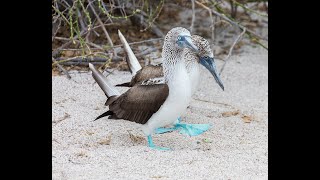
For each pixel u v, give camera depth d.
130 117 13.41
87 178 11.80
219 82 14.67
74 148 13.29
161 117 13.21
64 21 18.31
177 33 12.90
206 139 14.20
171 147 13.72
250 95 17.31
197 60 14.73
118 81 17.33
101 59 18.41
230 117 15.73
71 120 14.86
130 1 20.45
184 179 11.83
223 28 21.72
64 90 16.61
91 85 17.06
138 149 13.23
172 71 12.99
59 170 12.18
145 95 13.17
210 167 12.43
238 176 12.05
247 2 21.86
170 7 22.72
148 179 11.77
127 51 15.53
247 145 13.89
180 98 13.02
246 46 20.92
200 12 22.64
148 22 19.59
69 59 17.12
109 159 12.70
